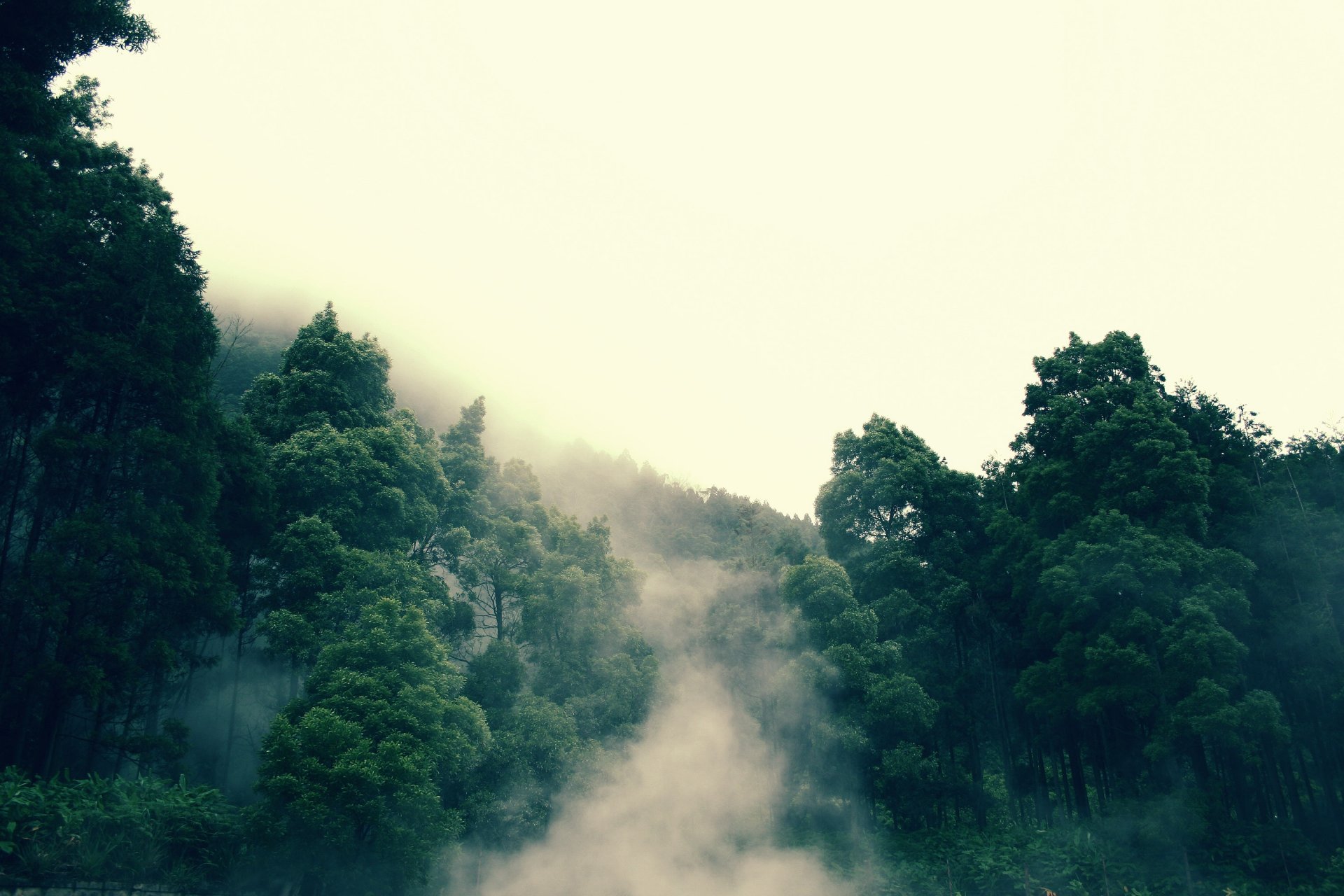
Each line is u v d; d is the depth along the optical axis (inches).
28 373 861.8
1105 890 1005.8
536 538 1464.1
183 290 960.3
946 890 1110.4
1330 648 1058.1
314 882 821.9
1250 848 1000.2
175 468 916.0
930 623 1518.2
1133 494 1195.9
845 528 1731.1
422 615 967.6
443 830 901.2
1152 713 1109.1
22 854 594.9
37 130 848.3
